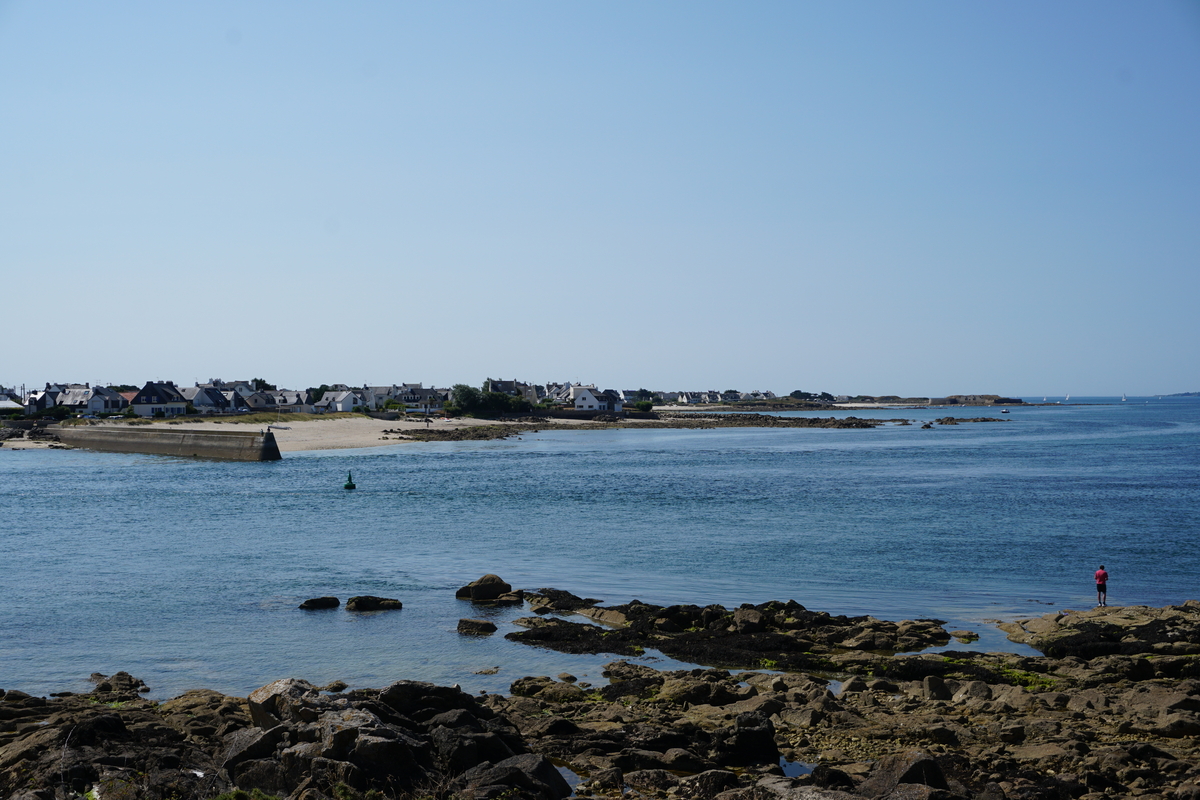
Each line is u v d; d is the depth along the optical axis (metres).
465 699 18.41
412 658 26.67
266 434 107.12
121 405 176.12
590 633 29.23
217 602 34.00
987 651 27.34
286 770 14.91
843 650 27.41
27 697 21.67
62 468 97.69
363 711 16.17
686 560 42.59
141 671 25.31
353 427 163.88
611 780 16.27
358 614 32.19
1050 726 19.03
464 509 61.62
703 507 62.00
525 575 39.31
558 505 63.59
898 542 47.12
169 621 31.02
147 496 70.50
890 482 79.19
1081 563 41.41
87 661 26.25
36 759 16.14
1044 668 24.92
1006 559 42.38
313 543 47.75
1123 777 16.22
